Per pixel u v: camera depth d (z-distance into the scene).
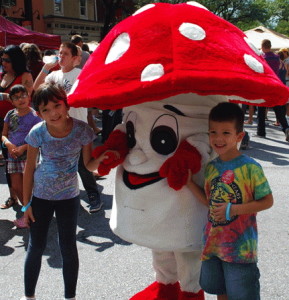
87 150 2.74
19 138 4.25
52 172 2.71
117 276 3.35
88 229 4.28
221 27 2.14
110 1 24.14
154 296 2.71
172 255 2.60
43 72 4.79
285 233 4.12
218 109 2.11
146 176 2.31
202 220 2.32
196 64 1.92
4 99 4.80
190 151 2.20
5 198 5.23
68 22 25.64
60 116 2.58
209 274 2.25
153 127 2.30
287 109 10.46
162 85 1.84
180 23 2.06
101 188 5.57
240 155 2.19
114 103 2.00
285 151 7.68
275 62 8.34
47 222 2.79
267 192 2.10
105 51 2.25
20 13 23.17
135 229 2.33
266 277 3.30
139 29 2.10
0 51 6.65
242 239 2.15
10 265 3.58
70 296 2.84
